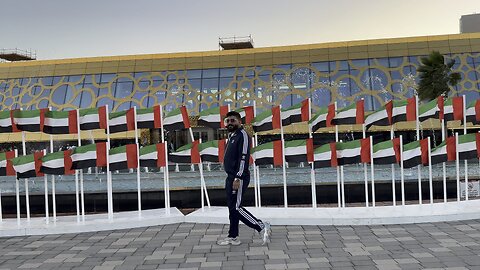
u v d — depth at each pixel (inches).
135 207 536.4
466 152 411.2
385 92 1588.3
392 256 261.7
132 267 253.9
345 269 238.5
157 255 279.3
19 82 1791.3
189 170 936.3
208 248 293.1
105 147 388.2
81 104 1696.6
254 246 295.4
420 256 259.3
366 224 356.8
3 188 670.5
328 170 782.5
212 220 378.6
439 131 1466.5
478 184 517.3
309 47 1731.1
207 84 1692.9
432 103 419.8
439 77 1307.8
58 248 307.4
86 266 259.0
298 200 549.3
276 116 422.6
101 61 1798.7
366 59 1670.8
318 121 427.8
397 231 330.3
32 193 543.5
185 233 343.0
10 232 355.3
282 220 363.6
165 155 399.9
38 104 1717.5
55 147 1615.4
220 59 1745.8
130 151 393.1
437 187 550.0
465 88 1566.2
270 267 245.9
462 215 365.4
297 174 745.6
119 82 1734.7
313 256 266.7
